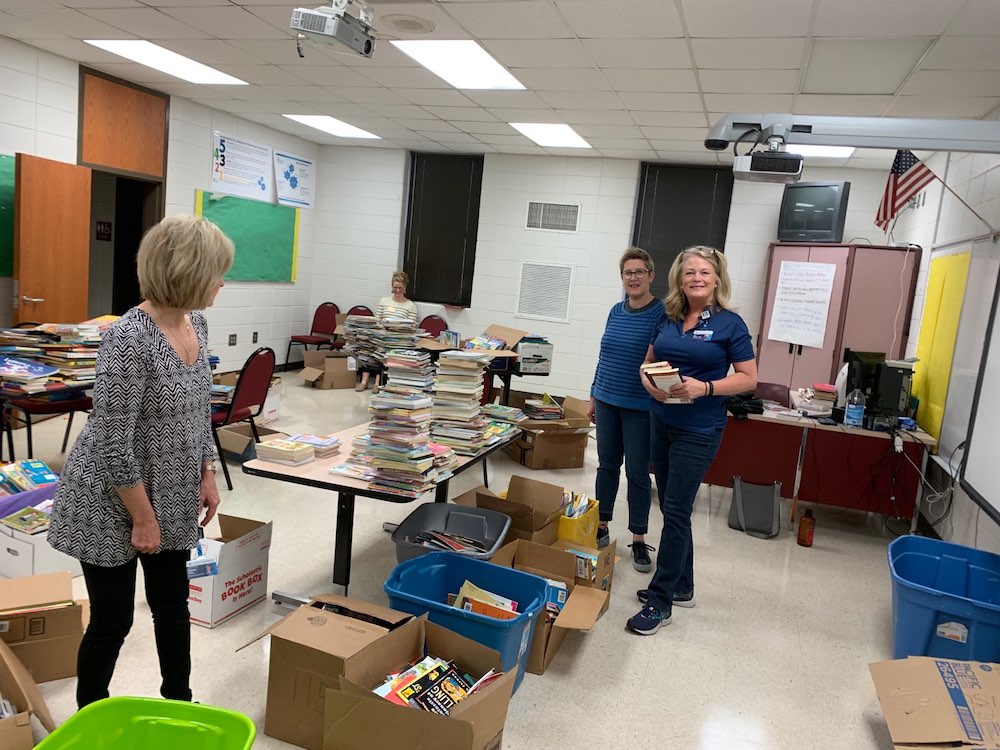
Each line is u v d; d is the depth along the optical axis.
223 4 3.99
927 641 2.43
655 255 7.56
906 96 4.38
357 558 3.32
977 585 2.82
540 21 3.76
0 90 4.99
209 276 1.61
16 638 2.12
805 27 3.48
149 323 1.59
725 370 2.81
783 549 4.04
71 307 5.47
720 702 2.42
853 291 6.10
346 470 2.76
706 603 3.22
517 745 2.09
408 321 7.11
